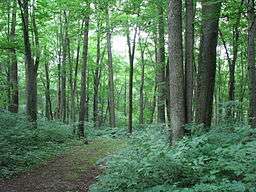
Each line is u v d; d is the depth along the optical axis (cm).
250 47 1712
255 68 1750
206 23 1383
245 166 809
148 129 1980
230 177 823
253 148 862
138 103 5756
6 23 2684
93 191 945
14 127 1906
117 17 2484
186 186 829
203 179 796
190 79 1321
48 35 3462
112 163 968
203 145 1034
